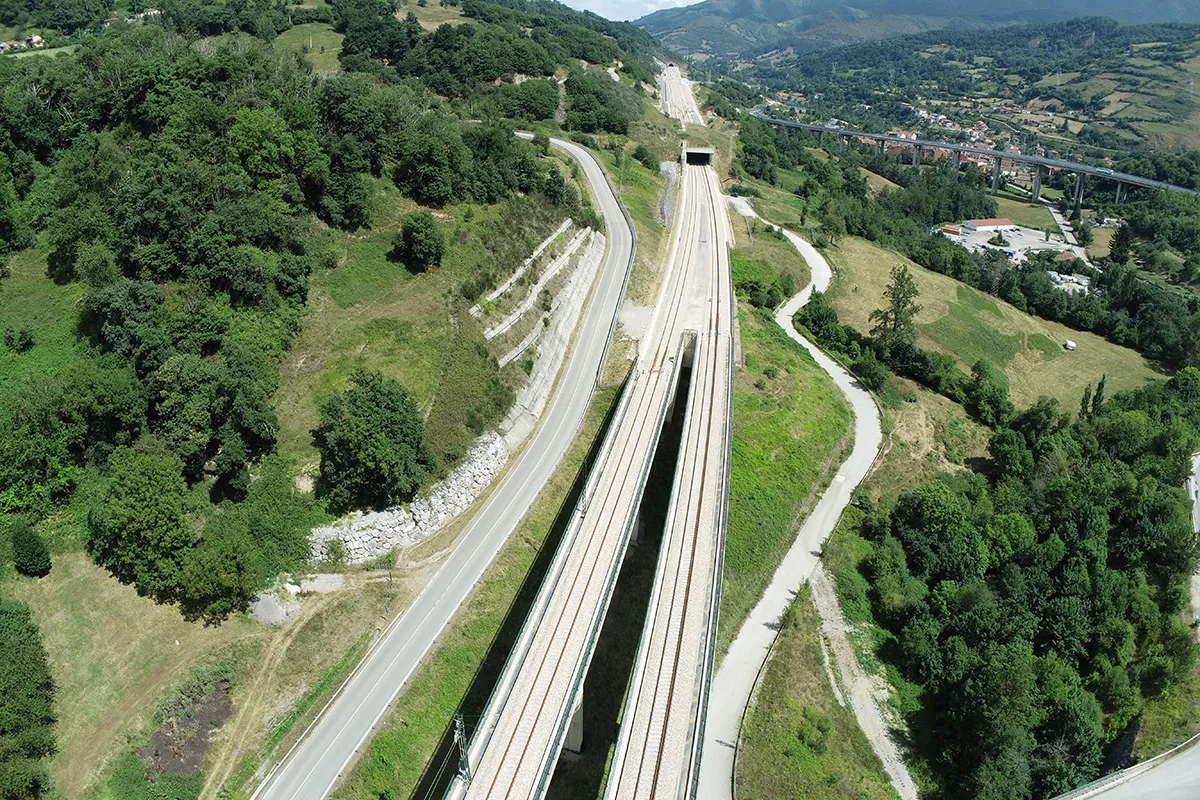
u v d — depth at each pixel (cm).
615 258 13400
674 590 6962
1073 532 9275
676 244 15188
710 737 6850
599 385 10525
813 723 7075
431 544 7844
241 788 5866
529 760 5312
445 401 8594
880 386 12256
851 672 7700
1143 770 6856
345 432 7156
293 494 7431
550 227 12019
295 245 9150
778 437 10412
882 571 8688
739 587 8381
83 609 6431
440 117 12631
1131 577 8950
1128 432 11594
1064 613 8056
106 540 6606
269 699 6350
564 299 11450
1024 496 10131
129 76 10175
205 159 9100
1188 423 12331
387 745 6222
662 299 12862
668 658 6275
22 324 8075
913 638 7769
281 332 8306
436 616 7206
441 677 6769
